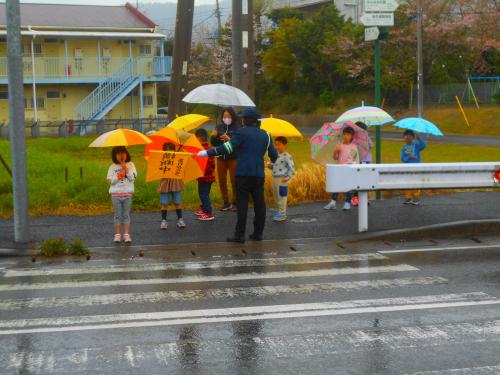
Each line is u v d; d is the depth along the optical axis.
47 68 36.19
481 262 8.91
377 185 10.54
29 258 9.43
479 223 10.98
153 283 7.89
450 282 7.84
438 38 45.97
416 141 12.93
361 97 50.38
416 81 47.31
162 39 38.22
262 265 8.81
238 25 15.34
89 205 12.81
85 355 5.48
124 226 10.29
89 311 6.73
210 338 5.88
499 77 45.94
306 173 13.76
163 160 10.64
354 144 12.16
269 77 56.56
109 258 9.34
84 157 22.62
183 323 6.31
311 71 53.06
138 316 6.54
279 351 5.56
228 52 60.38
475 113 43.25
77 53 37.31
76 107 36.31
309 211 12.30
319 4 58.62
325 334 5.98
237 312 6.66
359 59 47.97
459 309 6.75
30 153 19.23
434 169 10.71
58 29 36.47
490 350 5.59
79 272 8.51
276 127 11.71
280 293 7.38
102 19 38.47
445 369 5.18
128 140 9.98
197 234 10.66
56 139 28.47
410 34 46.06
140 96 36.75
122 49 38.16
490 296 7.22
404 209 12.27
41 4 39.34
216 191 13.81
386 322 6.33
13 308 6.86
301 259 9.17
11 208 12.56
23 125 9.95
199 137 12.41
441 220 11.27
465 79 48.75
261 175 10.05
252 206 13.04
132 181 10.19
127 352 5.54
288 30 52.72
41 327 6.21
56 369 5.19
